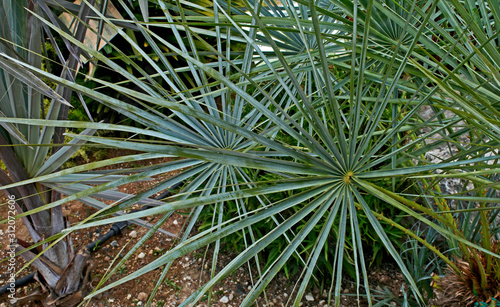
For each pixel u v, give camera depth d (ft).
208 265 8.39
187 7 7.89
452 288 5.27
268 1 5.58
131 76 4.25
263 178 7.52
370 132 4.17
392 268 7.65
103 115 11.74
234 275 8.14
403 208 3.74
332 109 3.87
